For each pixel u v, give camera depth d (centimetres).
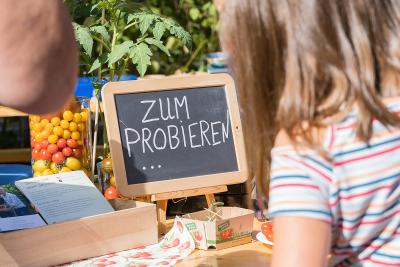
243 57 132
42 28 127
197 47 567
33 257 192
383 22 130
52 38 128
